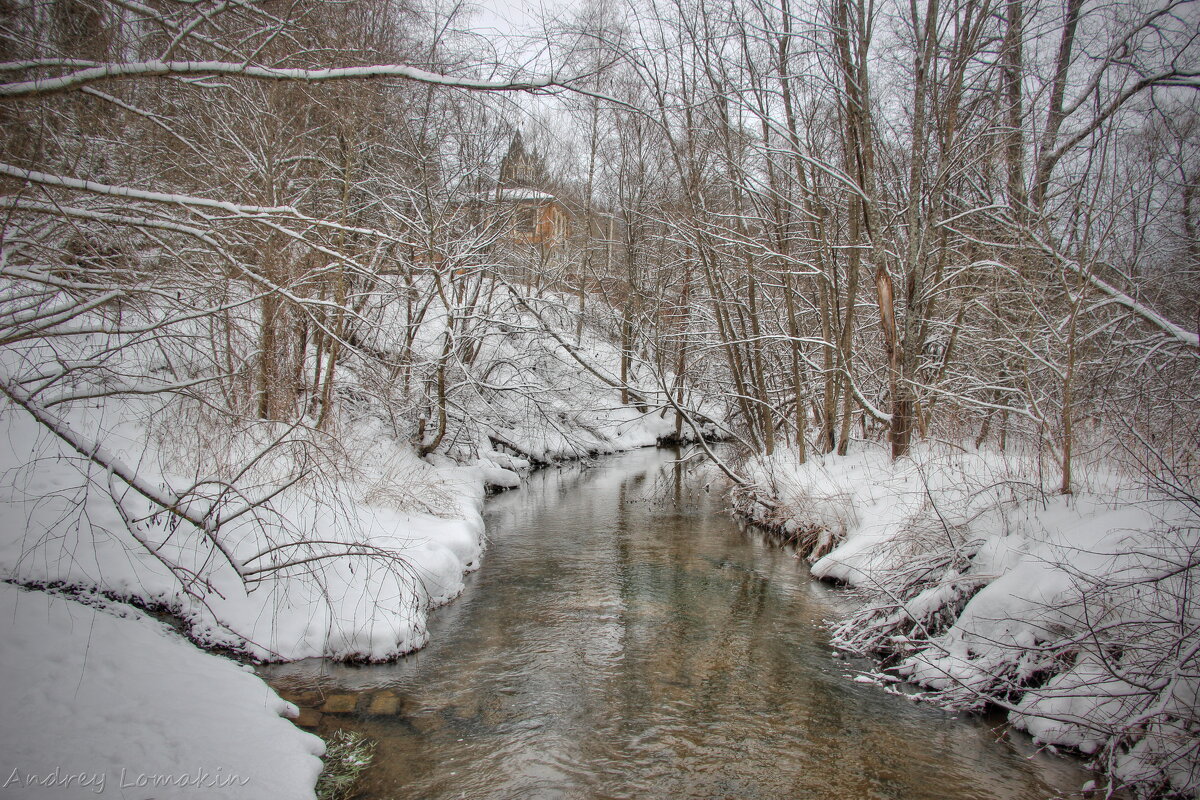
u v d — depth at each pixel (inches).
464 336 569.9
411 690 254.5
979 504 321.7
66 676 189.0
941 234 479.5
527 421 719.7
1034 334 412.5
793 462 545.0
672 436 1119.6
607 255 944.9
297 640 269.3
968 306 477.1
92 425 336.8
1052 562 237.0
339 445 304.8
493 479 673.6
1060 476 322.0
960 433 468.8
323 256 409.7
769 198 561.6
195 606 264.2
